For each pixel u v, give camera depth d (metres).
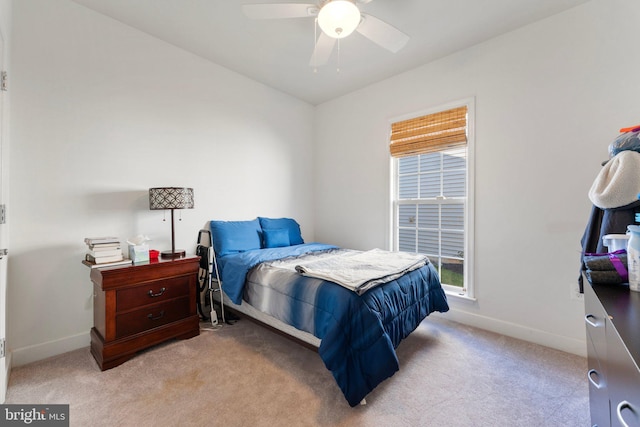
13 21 1.88
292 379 1.77
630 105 1.91
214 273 2.76
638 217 1.12
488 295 2.52
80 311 2.16
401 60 2.85
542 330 2.25
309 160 4.07
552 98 2.19
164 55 2.62
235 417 1.45
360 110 3.54
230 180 3.16
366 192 3.49
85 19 2.18
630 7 1.90
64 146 2.09
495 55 2.46
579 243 2.09
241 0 2.08
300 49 2.72
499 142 2.45
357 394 1.47
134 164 2.45
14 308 1.90
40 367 1.88
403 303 1.91
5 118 1.70
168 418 1.44
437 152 2.93
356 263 2.19
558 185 2.18
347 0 1.58
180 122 2.74
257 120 3.41
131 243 2.13
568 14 2.12
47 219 2.03
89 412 1.47
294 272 2.06
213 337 2.35
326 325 1.63
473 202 2.59
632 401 0.61
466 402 1.57
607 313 0.82
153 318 2.12
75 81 2.14
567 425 1.41
